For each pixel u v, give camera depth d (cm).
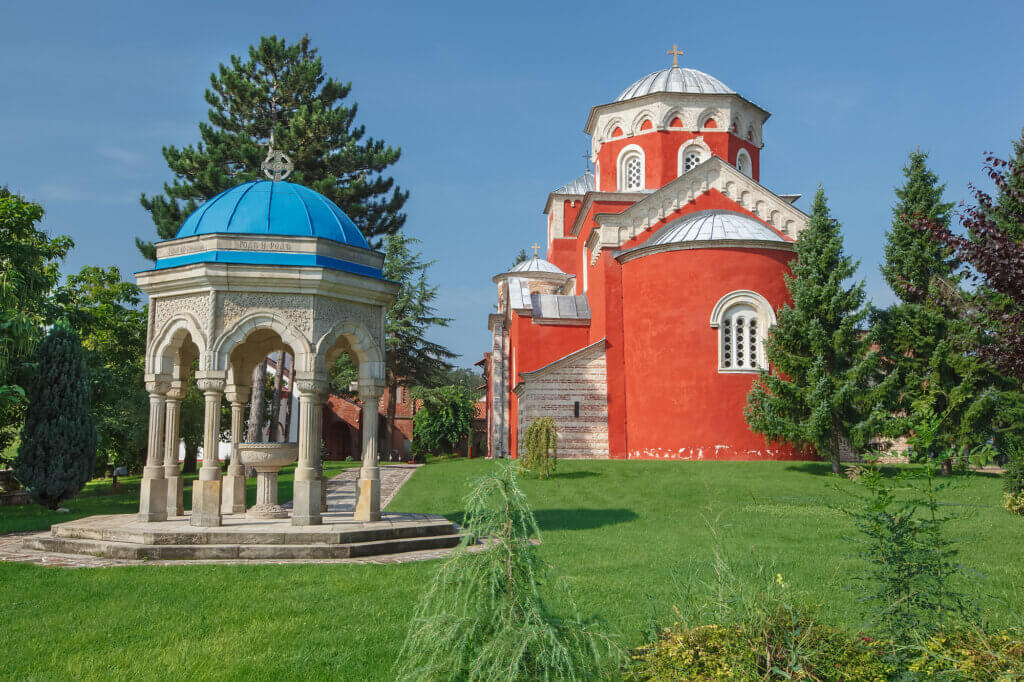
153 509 1347
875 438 2361
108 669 679
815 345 2373
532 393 2867
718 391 2628
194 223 1402
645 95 3303
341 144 3816
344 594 924
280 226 1366
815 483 2172
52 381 2059
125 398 2923
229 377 1606
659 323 2742
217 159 3581
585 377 2886
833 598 910
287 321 1305
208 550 1152
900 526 670
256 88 3772
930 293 2553
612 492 2108
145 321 3153
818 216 2539
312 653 716
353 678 657
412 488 2330
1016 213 1063
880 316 2798
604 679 597
